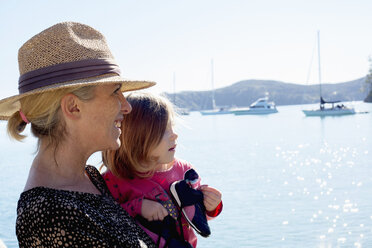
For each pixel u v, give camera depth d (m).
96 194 1.40
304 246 6.77
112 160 1.75
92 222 1.23
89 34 1.41
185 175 1.72
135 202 1.67
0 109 1.50
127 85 1.74
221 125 46.47
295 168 14.76
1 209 9.59
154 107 1.72
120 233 1.31
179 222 1.67
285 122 45.53
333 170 14.00
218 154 19.58
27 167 16.61
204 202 1.75
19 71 1.40
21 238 1.21
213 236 7.40
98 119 1.37
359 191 10.52
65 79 1.31
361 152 18.19
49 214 1.18
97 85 1.36
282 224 7.96
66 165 1.38
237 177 13.31
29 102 1.34
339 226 7.69
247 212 8.90
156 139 1.70
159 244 1.60
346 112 52.62
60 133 1.36
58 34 1.33
